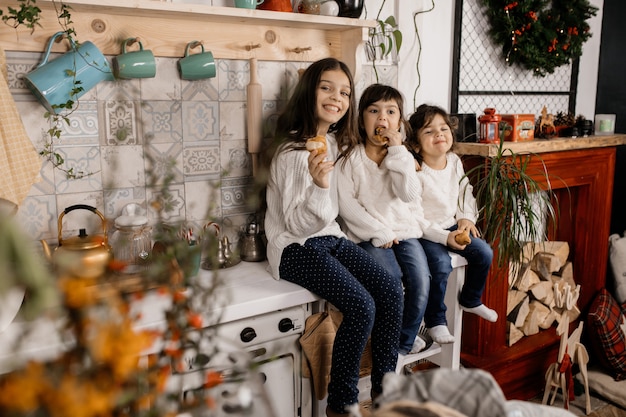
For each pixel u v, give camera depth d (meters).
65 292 0.54
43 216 1.77
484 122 2.47
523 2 2.65
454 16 2.62
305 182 1.87
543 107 2.87
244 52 2.04
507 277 2.54
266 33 2.08
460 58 2.67
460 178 2.30
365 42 2.35
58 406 0.49
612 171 2.99
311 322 1.87
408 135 2.27
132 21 1.82
